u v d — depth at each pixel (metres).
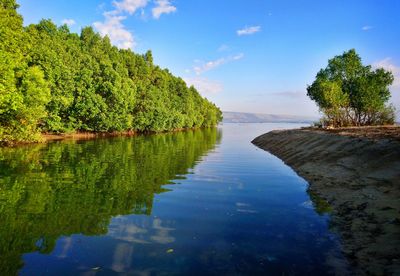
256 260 6.52
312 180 14.79
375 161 13.42
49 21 47.38
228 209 10.30
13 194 11.55
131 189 12.95
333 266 6.21
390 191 9.96
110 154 24.98
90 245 7.20
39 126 37.50
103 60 53.91
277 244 7.36
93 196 11.62
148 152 27.56
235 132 86.81
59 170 16.77
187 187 13.56
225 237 7.79
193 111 99.75
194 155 26.30
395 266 5.79
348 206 9.95
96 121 46.25
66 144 32.72
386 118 39.88
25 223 8.57
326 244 7.31
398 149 13.23
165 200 11.34
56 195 11.57
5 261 6.35
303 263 6.37
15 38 30.44
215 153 28.41
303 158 20.64
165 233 8.02
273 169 19.02
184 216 9.49
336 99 39.06
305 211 10.02
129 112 59.53
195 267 6.19
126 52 74.44
